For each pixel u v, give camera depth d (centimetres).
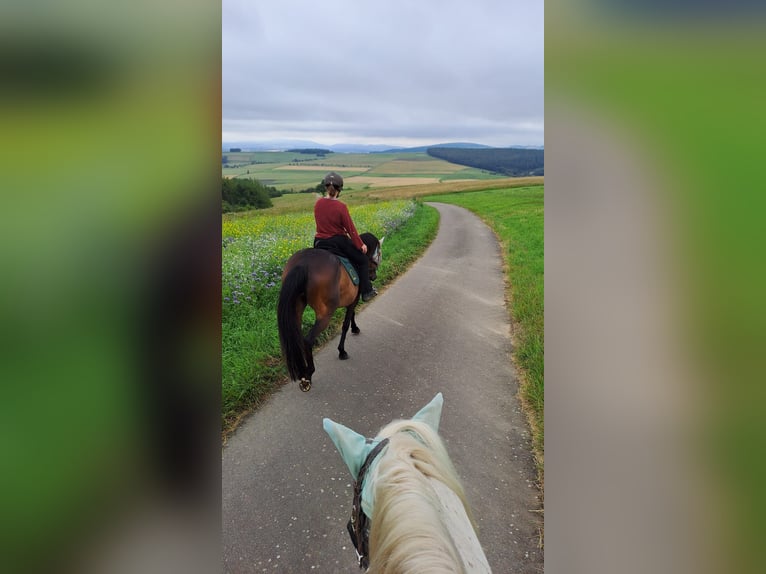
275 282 597
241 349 399
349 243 401
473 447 274
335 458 267
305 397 343
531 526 211
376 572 93
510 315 528
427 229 1294
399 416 315
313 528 214
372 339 463
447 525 103
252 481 247
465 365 394
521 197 2633
